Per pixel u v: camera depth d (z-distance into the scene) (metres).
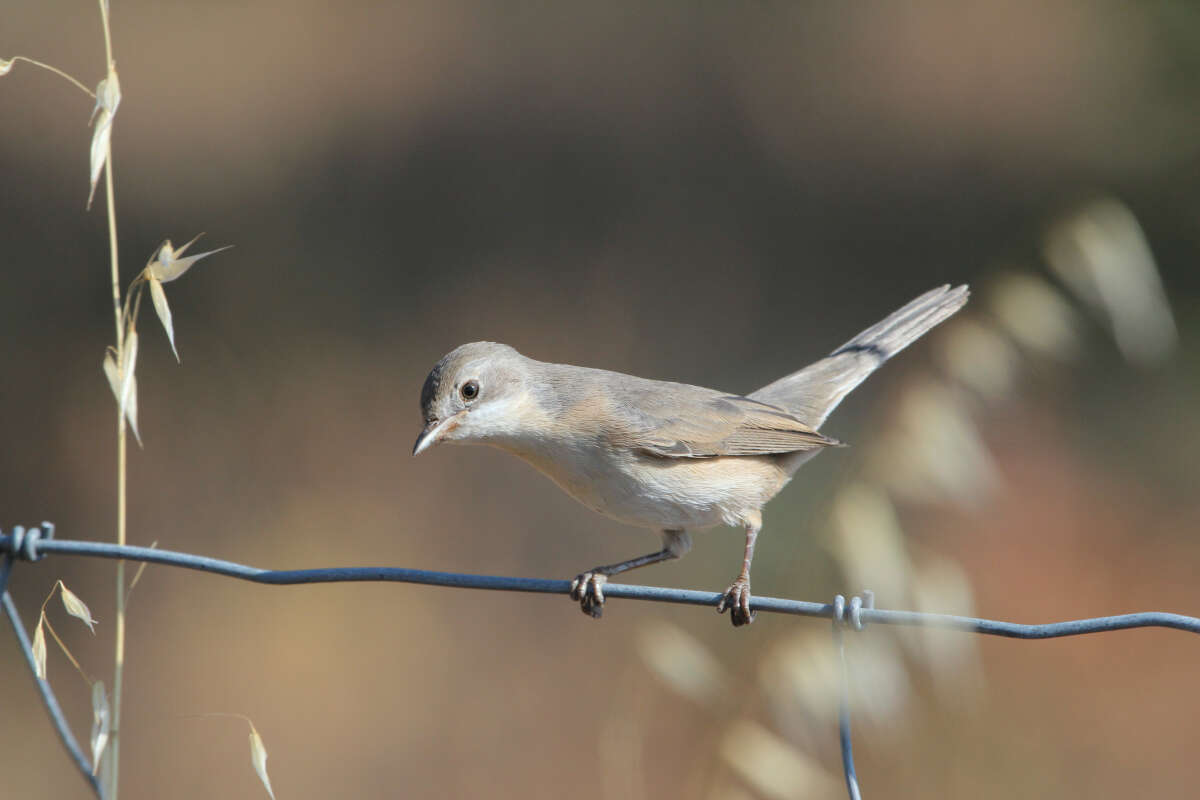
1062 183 21.12
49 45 28.92
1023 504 12.48
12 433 15.40
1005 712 9.83
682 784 9.35
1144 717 9.88
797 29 28.47
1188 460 13.52
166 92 27.39
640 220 22.16
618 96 26.30
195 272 19.59
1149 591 11.41
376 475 14.69
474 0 31.38
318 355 17.45
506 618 12.42
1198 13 15.77
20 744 11.14
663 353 18.09
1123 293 6.37
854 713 5.79
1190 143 16.09
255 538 13.55
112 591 13.02
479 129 25.19
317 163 24.16
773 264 20.69
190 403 16.08
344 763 10.66
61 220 21.27
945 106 25.02
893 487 5.98
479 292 19.69
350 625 12.43
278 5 32.34
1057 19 26.38
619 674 11.13
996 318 6.45
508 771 10.42
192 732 11.11
